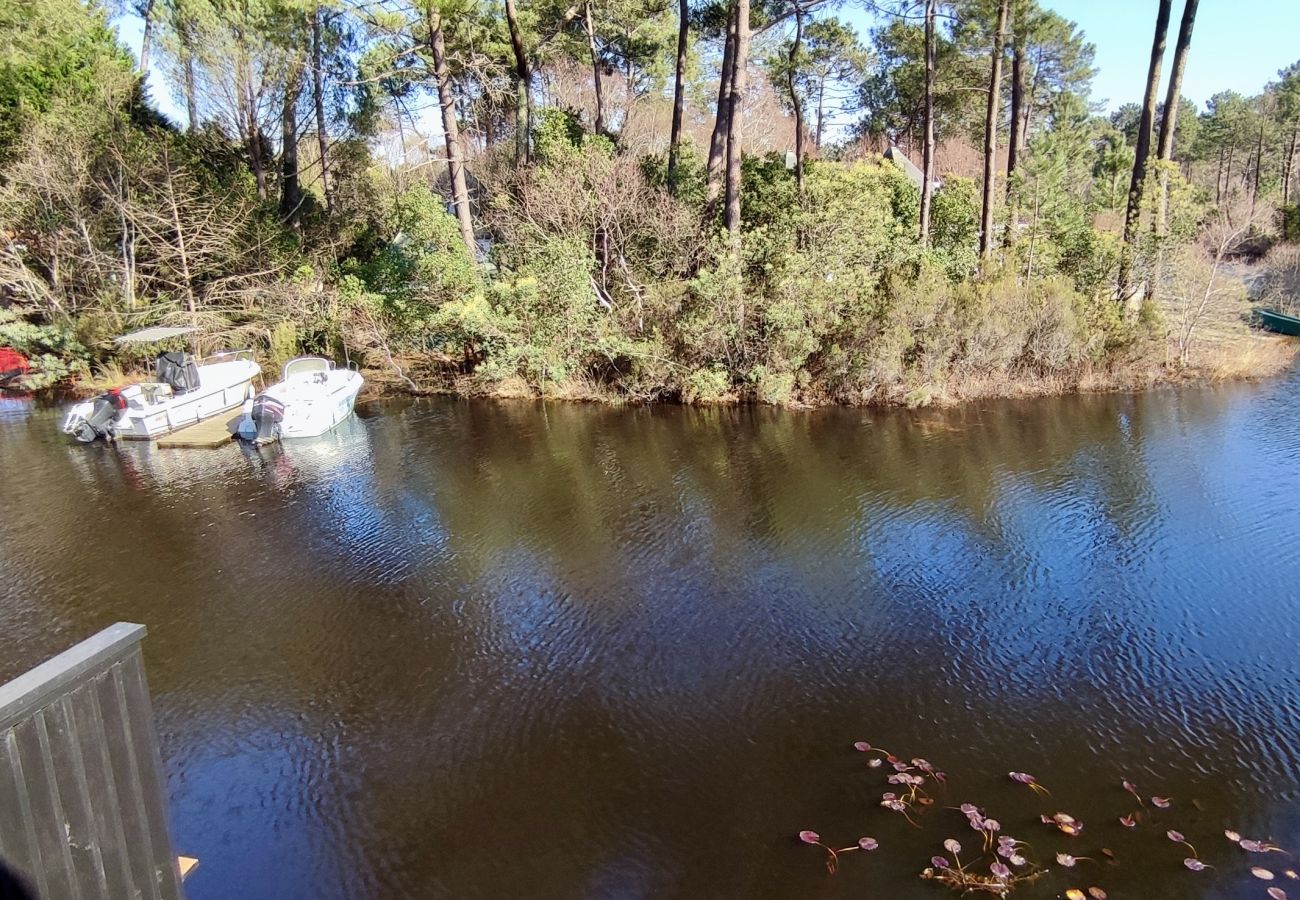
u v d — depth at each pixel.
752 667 6.41
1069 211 18.42
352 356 19.20
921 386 14.43
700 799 4.94
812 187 16.06
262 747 5.65
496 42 22.55
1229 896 4.06
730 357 15.32
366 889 4.36
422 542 9.30
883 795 4.90
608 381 16.69
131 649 2.50
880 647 6.61
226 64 21.34
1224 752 5.16
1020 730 5.48
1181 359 15.52
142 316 18.86
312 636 7.21
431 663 6.68
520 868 4.46
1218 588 7.29
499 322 16.39
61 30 21.77
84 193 19.16
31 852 2.16
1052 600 7.25
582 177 16.94
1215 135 48.06
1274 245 25.56
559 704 6.03
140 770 2.56
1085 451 11.34
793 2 21.25
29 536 9.88
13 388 18.70
